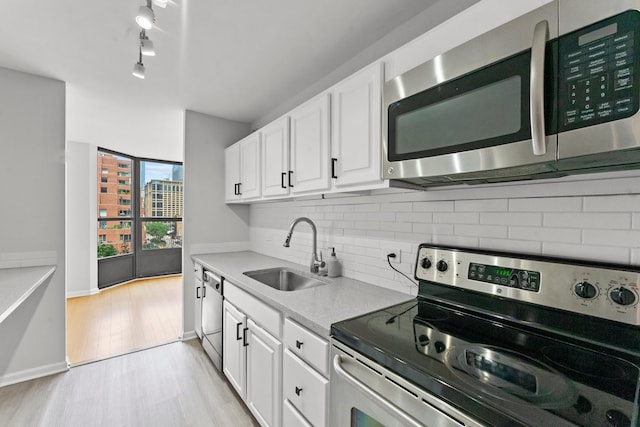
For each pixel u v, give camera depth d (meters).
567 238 1.00
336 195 1.87
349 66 1.95
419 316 1.17
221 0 1.39
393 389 0.83
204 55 1.89
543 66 0.73
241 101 2.64
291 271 2.18
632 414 0.59
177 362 2.43
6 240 2.11
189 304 2.89
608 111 0.66
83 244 4.32
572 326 0.93
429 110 1.05
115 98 2.57
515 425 0.58
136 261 5.29
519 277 1.05
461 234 1.30
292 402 1.33
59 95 2.25
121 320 3.36
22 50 1.84
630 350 0.82
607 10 0.66
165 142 4.15
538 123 0.74
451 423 0.69
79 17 1.52
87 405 1.88
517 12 0.84
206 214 3.01
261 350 1.58
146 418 1.76
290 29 1.62
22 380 2.12
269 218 2.87
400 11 1.48
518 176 1.05
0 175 2.09
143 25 1.30
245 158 2.60
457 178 1.13
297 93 2.47
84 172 4.30
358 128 1.37
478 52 0.91
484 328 1.05
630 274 0.83
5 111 2.09
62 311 2.29
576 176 0.98
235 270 2.14
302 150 1.78
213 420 1.75
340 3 1.43
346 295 1.49
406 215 1.52
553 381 0.72
